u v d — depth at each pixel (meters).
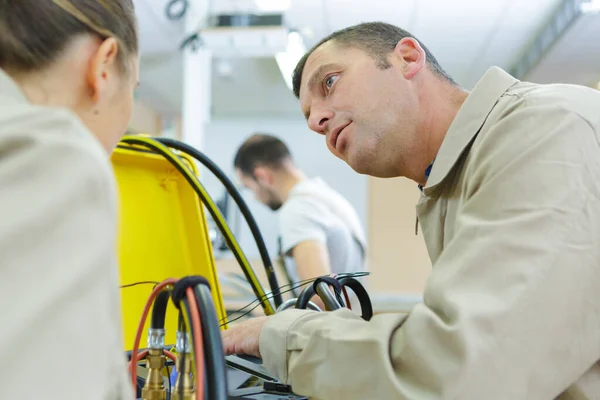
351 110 0.89
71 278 0.35
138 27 0.59
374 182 4.58
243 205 1.18
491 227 0.61
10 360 0.33
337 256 1.79
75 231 0.36
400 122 0.88
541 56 4.23
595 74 4.77
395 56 0.89
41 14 0.48
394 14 3.85
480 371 0.54
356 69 0.89
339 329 0.66
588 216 0.60
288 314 0.74
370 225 4.50
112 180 0.41
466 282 0.59
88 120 0.53
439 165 0.84
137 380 0.75
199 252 1.15
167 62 4.80
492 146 0.69
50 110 0.41
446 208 0.88
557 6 3.68
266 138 2.10
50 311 0.34
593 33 3.84
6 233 0.35
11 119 0.40
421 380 0.58
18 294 0.34
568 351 0.58
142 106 6.07
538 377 0.56
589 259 0.59
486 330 0.55
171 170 1.17
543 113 0.66
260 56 4.41
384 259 4.43
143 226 1.10
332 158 5.02
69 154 0.38
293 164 2.09
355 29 0.94
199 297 0.49
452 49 4.54
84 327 0.35
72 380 0.34
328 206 1.82
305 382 0.66
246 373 0.88
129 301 1.04
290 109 6.21
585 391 0.65
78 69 0.51
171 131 6.46
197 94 3.82
